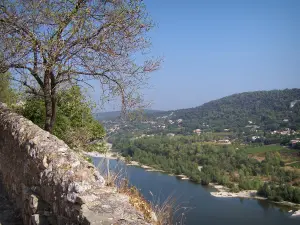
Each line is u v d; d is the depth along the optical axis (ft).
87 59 25.12
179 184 135.95
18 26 23.68
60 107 35.09
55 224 13.92
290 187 150.51
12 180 21.06
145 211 13.76
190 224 91.20
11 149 21.80
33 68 25.22
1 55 24.09
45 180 15.16
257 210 122.83
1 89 41.27
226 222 99.45
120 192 13.97
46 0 23.89
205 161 223.71
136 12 25.20
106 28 24.84
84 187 13.05
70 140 33.99
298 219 112.27
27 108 35.42
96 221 10.71
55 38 23.89
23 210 17.40
